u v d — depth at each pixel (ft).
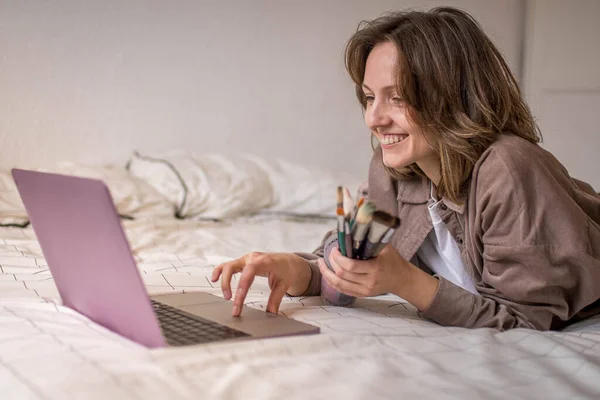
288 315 3.73
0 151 8.21
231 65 9.52
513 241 3.66
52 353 2.79
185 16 9.14
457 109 3.89
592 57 11.39
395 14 4.20
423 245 4.55
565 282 3.67
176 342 2.99
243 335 3.14
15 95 8.23
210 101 9.45
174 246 6.49
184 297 3.94
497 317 3.70
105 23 8.63
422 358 3.03
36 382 2.51
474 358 3.10
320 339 3.13
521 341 3.42
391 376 2.76
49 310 3.58
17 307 3.63
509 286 3.74
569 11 11.34
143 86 8.96
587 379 2.95
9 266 4.86
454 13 4.11
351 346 3.13
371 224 3.35
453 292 3.73
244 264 3.96
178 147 9.30
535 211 3.64
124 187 7.70
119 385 2.52
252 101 9.73
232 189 8.29
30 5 8.18
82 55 8.54
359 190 5.07
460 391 2.66
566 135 11.47
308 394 2.56
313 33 10.02
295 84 10.00
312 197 8.71
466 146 3.86
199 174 8.30
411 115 3.87
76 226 3.02
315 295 4.31
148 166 8.38
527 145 3.86
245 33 9.57
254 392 2.56
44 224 3.33
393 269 3.58
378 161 4.73
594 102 11.44
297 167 9.09
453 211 4.11
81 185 2.81
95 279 3.11
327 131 10.30
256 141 9.83
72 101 8.54
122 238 2.73
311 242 7.20
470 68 3.92
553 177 3.77
